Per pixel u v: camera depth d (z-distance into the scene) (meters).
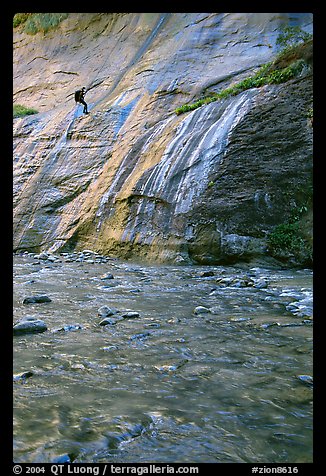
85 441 1.97
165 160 11.48
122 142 14.70
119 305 5.25
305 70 10.63
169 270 8.85
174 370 2.92
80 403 2.39
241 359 3.16
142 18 22.80
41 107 22.59
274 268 8.91
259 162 10.02
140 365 3.03
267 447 1.94
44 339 3.69
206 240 9.59
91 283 7.17
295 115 10.17
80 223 13.13
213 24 17.89
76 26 26.17
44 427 2.10
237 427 2.12
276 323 4.23
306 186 9.31
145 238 10.74
